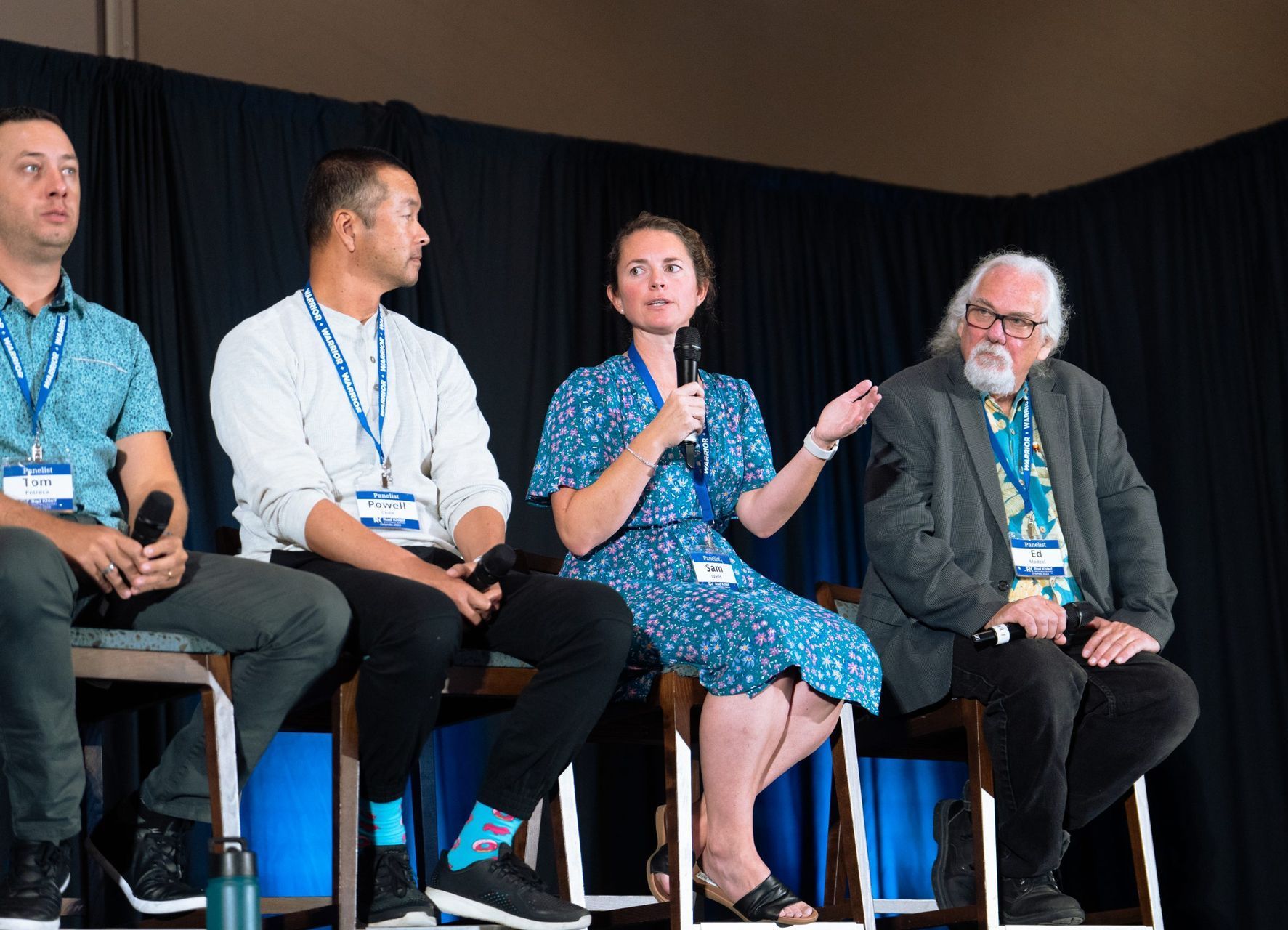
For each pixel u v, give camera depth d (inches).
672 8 211.2
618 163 192.1
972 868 128.5
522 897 100.0
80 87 162.1
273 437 110.7
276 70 184.2
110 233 159.6
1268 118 198.2
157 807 100.8
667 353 129.0
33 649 89.3
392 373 120.8
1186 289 193.9
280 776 157.3
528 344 180.9
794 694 113.7
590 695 102.4
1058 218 207.9
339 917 97.6
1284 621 178.2
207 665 97.7
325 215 119.9
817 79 217.2
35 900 89.4
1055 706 119.5
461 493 118.5
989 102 220.1
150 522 92.8
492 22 198.8
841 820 116.8
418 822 123.4
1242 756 178.5
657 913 110.6
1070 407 141.3
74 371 110.5
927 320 205.9
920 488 133.9
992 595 125.1
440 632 98.3
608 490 115.4
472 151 182.9
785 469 125.8
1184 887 179.8
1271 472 182.2
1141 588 136.1
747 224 199.2
